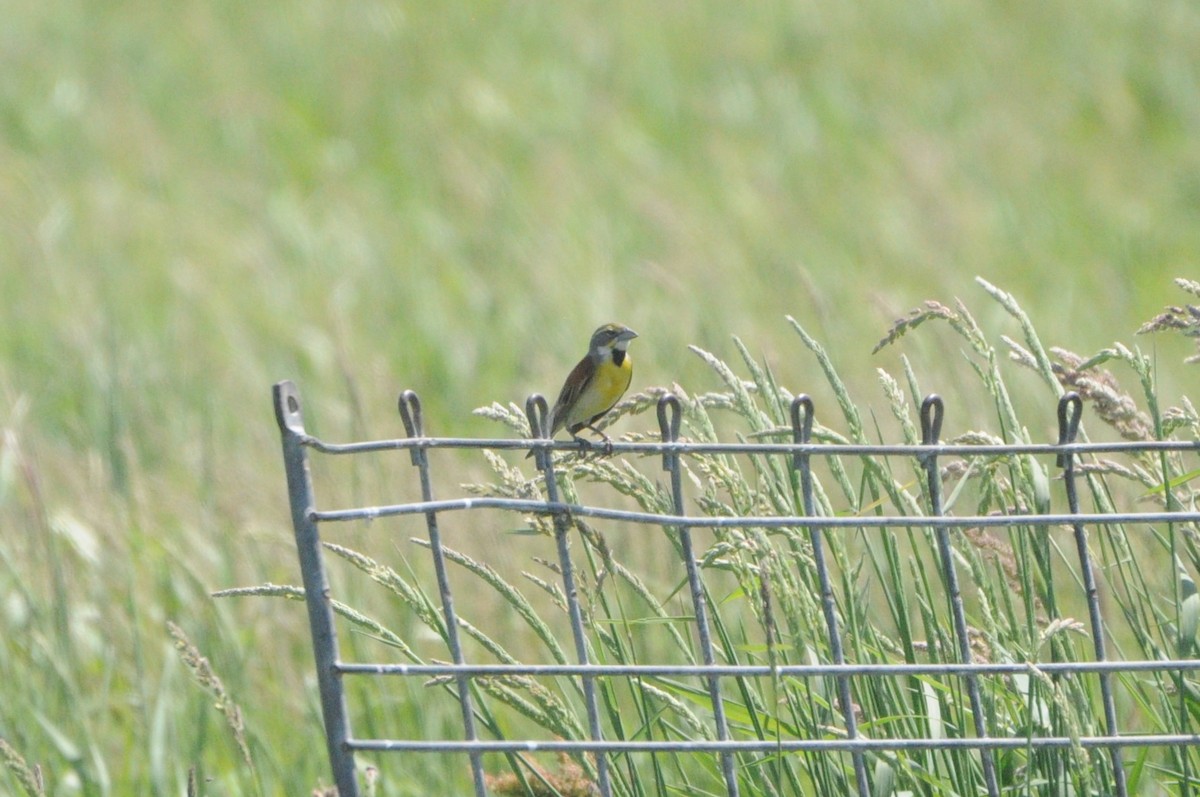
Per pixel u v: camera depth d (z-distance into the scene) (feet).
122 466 37.24
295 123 91.04
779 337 50.93
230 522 35.58
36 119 89.04
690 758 25.95
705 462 19.74
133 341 52.34
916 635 26.73
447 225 72.38
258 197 75.87
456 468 38.32
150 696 30.22
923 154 78.69
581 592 21.21
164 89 97.04
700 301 55.21
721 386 42.14
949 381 39.06
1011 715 20.74
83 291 60.75
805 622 20.02
